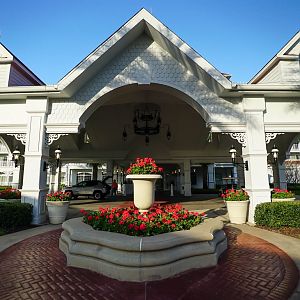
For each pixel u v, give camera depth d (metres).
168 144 19.55
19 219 7.95
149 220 4.96
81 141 19.30
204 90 9.09
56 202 8.83
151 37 9.31
